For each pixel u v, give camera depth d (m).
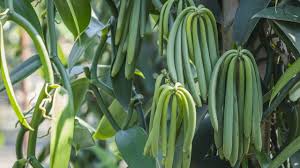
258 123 1.67
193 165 1.83
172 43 1.66
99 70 2.11
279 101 1.78
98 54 1.94
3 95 4.21
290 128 1.86
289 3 1.76
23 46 4.41
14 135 6.75
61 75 1.75
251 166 1.86
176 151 1.69
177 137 1.69
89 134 1.99
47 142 2.71
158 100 1.61
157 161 1.77
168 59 1.66
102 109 1.92
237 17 1.75
